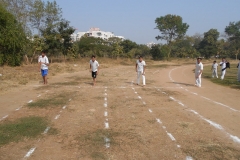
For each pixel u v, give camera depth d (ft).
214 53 243.19
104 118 21.85
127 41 181.57
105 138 16.88
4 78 44.91
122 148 15.25
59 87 39.09
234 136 17.78
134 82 48.08
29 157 13.89
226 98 32.83
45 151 14.70
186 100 30.86
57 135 17.35
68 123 20.17
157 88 40.68
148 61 161.07
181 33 211.82
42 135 17.30
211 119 22.17
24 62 90.58
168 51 199.11
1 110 23.97
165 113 24.00
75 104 27.07
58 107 25.58
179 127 19.62
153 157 14.07
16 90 35.27
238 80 53.83
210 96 34.27
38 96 31.30
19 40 77.25
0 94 31.86
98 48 147.74
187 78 61.72
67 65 82.58
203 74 76.02
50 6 107.86
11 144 15.66
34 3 104.99
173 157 14.12
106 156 14.07
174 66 131.64
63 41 108.99
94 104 27.27
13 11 96.37
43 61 41.37
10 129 18.26
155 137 17.28
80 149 15.02
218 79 59.06
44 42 100.94
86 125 19.74
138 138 17.01
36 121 20.39
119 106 26.55
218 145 15.98
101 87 40.14
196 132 18.51
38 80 47.21
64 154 14.32
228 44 279.49
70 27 110.52
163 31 213.25
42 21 109.50
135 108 25.82
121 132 18.16
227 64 59.77
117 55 139.85
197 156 14.28
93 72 41.27
